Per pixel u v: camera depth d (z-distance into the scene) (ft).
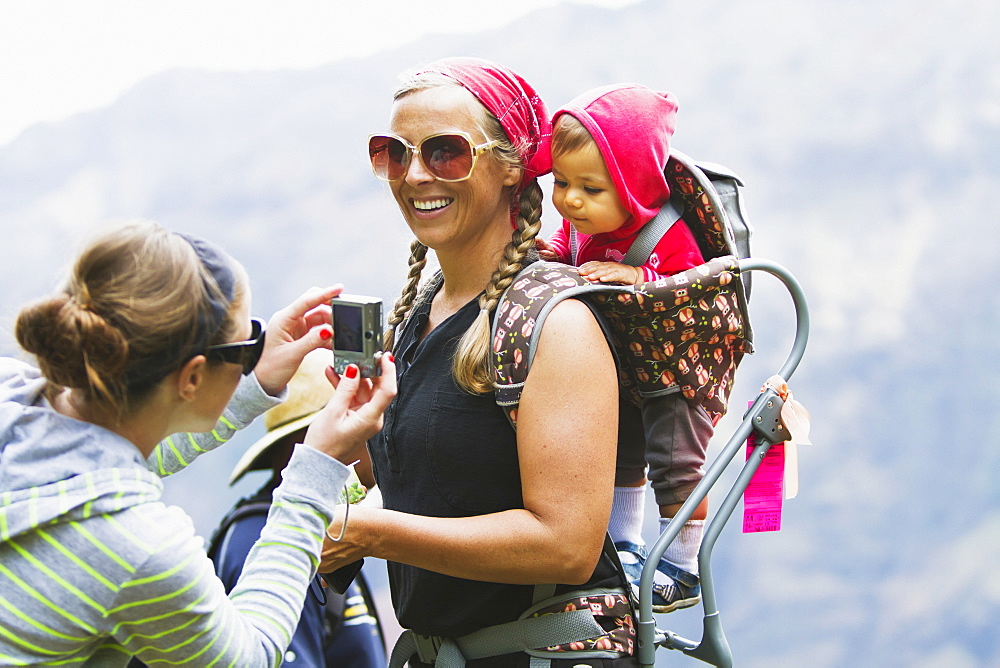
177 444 9.78
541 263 10.13
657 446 11.00
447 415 10.04
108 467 7.09
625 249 11.13
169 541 7.06
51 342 6.93
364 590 13.70
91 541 6.88
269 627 7.62
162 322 6.97
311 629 12.50
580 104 10.77
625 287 9.96
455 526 9.59
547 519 9.45
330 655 13.05
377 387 8.50
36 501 6.82
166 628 7.10
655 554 10.34
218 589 7.36
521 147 10.27
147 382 7.20
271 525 7.98
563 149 10.71
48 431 7.13
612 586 10.39
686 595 11.55
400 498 10.68
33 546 6.88
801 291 11.15
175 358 7.16
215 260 7.54
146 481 7.25
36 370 8.11
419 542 9.52
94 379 6.96
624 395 11.17
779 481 11.37
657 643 10.88
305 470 8.06
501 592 10.16
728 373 11.00
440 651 10.59
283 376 9.68
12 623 6.83
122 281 6.97
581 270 10.75
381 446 10.69
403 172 10.12
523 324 9.56
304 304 9.75
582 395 9.45
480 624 10.34
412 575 10.51
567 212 10.96
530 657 10.14
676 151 11.07
